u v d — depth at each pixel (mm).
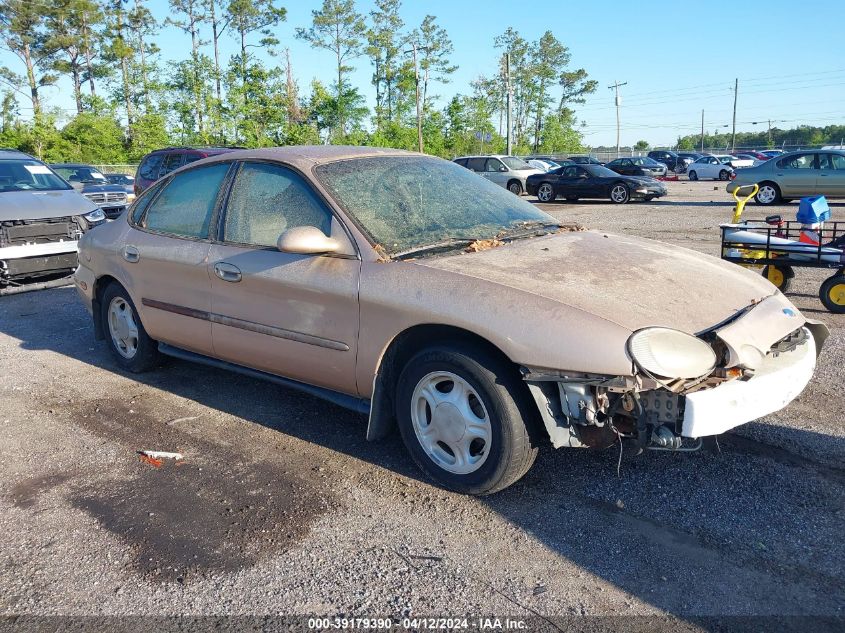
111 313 5203
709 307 3121
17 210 7914
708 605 2506
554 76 78562
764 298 3377
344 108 43250
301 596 2637
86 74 64812
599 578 2676
